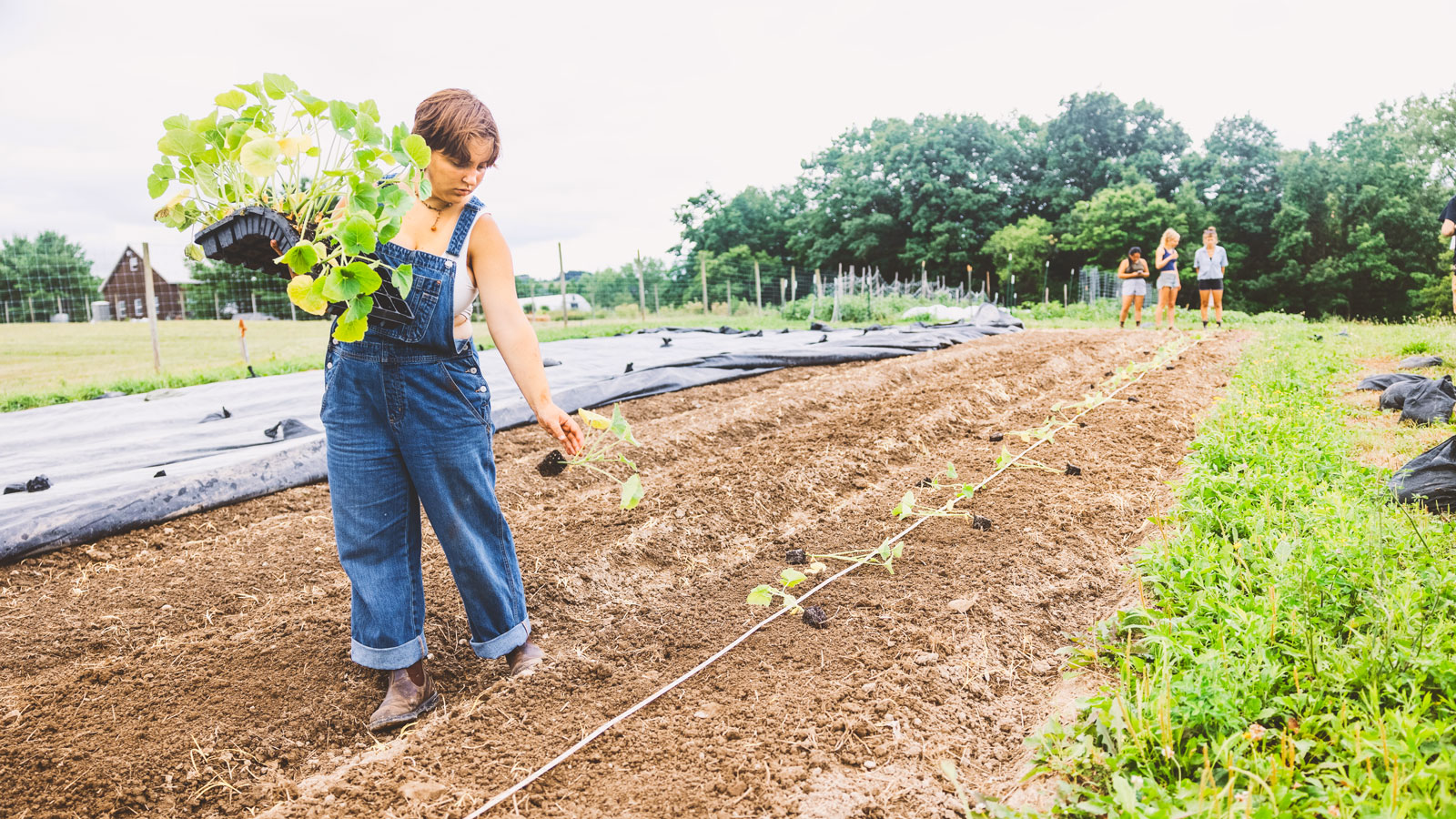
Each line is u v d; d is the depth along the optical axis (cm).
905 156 4916
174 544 412
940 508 421
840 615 311
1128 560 352
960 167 4734
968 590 327
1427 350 849
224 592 351
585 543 388
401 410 237
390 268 226
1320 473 403
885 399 694
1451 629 227
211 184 223
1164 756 197
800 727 240
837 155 5778
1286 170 4238
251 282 2725
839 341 1147
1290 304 4244
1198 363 908
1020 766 221
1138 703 210
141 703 262
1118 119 4916
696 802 209
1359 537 292
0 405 857
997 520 402
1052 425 586
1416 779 169
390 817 205
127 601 345
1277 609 246
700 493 454
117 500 425
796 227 5778
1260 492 366
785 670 274
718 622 314
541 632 308
